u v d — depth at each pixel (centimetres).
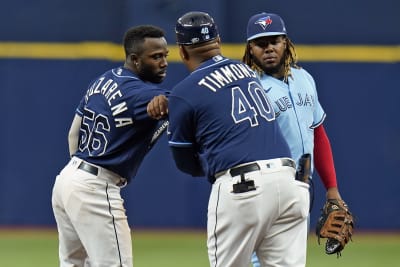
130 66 2234
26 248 4225
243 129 1900
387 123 4847
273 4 5144
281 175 1892
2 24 5234
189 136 1955
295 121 2142
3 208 4991
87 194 2144
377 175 4847
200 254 4003
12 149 4972
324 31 5128
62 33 5247
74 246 2250
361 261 3788
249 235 1897
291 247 1930
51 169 4966
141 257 3912
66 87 4941
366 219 4862
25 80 4956
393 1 5097
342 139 4856
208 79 1933
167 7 4900
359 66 4847
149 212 4912
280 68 2177
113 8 5222
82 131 2209
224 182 1892
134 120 2134
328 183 2250
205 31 1973
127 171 2183
